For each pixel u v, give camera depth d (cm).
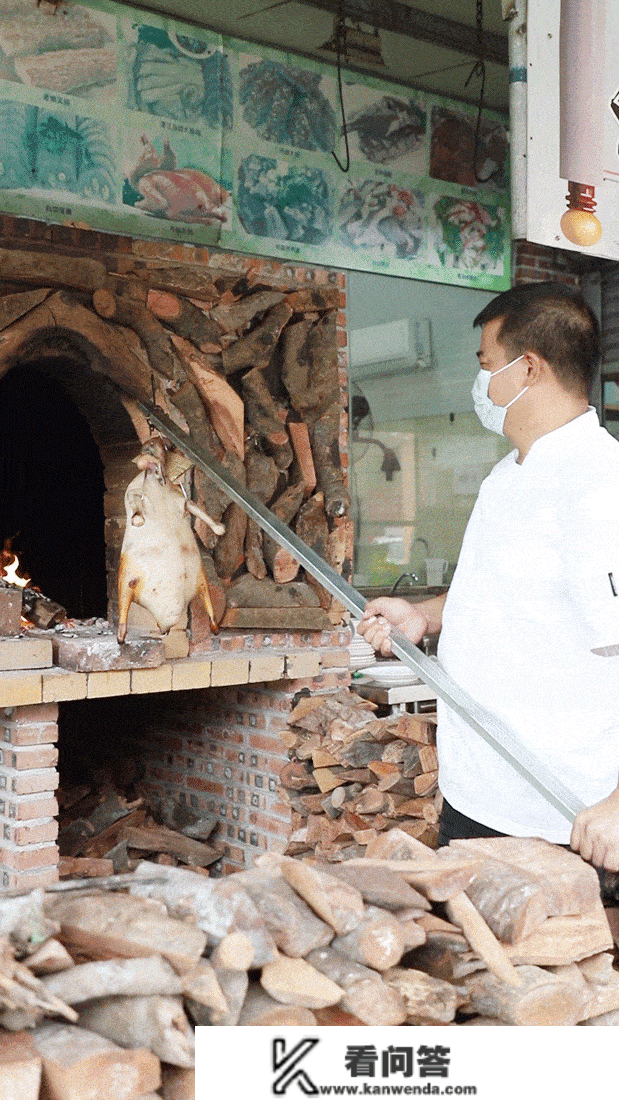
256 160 437
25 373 387
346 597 213
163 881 122
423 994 122
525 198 275
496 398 200
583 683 186
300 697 389
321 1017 120
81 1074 98
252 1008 115
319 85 455
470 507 540
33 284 337
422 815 339
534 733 188
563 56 278
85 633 345
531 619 188
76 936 111
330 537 404
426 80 490
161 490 318
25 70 372
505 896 135
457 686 188
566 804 161
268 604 385
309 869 125
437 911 138
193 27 414
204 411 375
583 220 284
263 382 394
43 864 332
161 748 449
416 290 506
